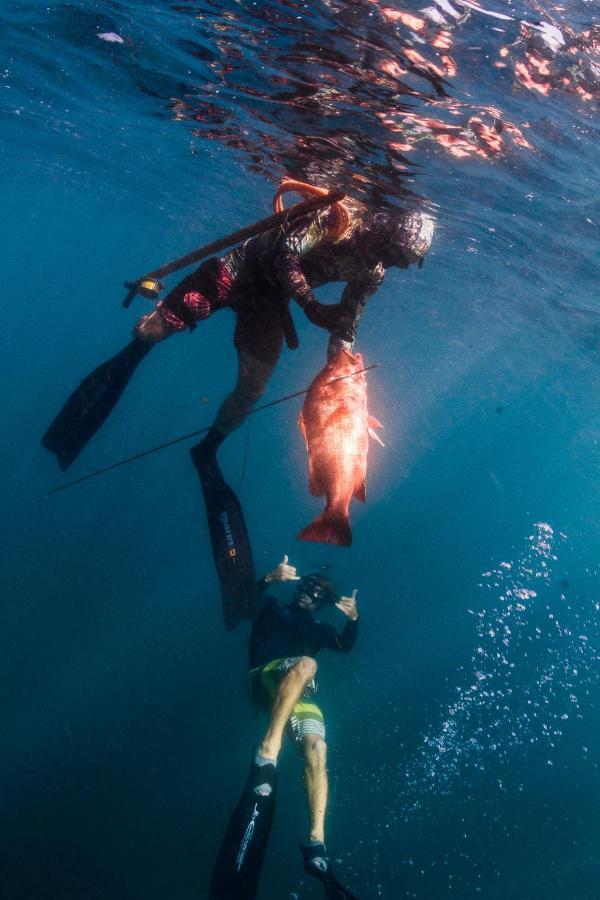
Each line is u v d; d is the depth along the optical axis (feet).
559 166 28.07
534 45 23.35
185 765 22.21
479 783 23.40
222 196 46.55
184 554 38.50
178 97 31.07
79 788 20.52
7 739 21.74
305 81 25.89
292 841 20.26
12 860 17.87
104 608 30.04
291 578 23.59
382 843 20.45
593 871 20.74
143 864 18.57
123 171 49.03
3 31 29.78
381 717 25.77
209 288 13.79
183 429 67.26
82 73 31.81
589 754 25.50
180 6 23.80
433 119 26.58
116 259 101.14
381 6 21.90
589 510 111.75
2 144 52.44
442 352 81.30
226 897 15.51
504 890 19.74
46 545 33.99
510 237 36.27
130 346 14.44
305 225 12.39
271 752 17.95
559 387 75.87
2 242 125.29
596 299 41.42
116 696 24.66
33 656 25.71
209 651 28.76
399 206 35.96
